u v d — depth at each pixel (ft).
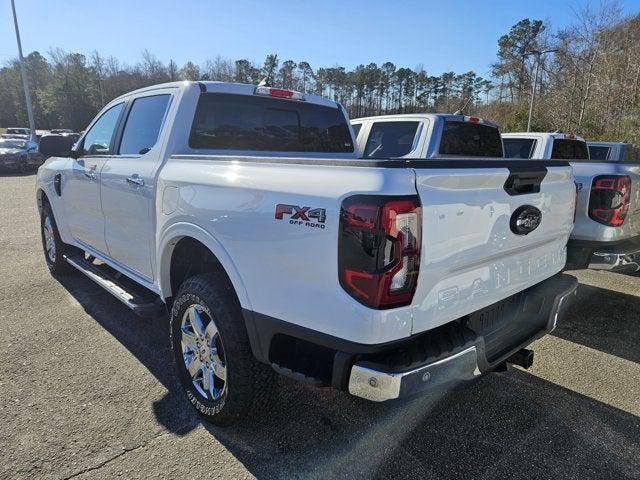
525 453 8.45
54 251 17.63
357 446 8.54
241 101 11.66
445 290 6.72
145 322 13.79
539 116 98.94
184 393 9.91
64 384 10.34
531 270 8.65
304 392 10.28
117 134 12.84
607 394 10.53
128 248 11.70
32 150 72.54
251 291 7.42
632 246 15.10
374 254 5.90
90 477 7.55
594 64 75.87
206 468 7.86
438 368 6.43
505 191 7.46
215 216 8.02
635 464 8.20
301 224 6.56
